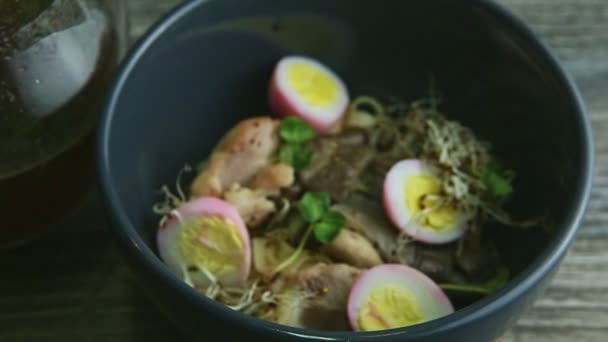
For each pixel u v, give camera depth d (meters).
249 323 0.31
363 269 0.37
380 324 0.35
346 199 0.38
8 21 0.35
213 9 0.38
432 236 0.37
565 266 0.39
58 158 0.37
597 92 0.43
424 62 0.41
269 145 0.39
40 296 0.39
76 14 0.36
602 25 0.45
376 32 0.41
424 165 0.38
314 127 0.40
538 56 0.37
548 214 0.36
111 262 0.39
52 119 0.36
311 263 0.37
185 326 0.33
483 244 0.38
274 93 0.40
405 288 0.35
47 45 0.36
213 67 0.40
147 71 0.37
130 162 0.37
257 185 0.38
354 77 0.42
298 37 0.41
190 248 0.36
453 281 0.37
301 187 0.38
